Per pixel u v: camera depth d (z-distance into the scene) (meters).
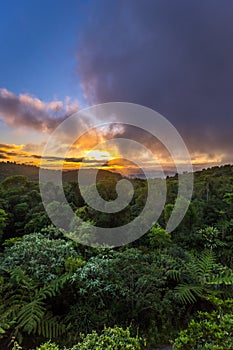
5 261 4.12
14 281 3.74
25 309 3.21
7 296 3.57
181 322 3.59
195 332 2.27
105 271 3.63
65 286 3.76
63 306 3.79
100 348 2.07
